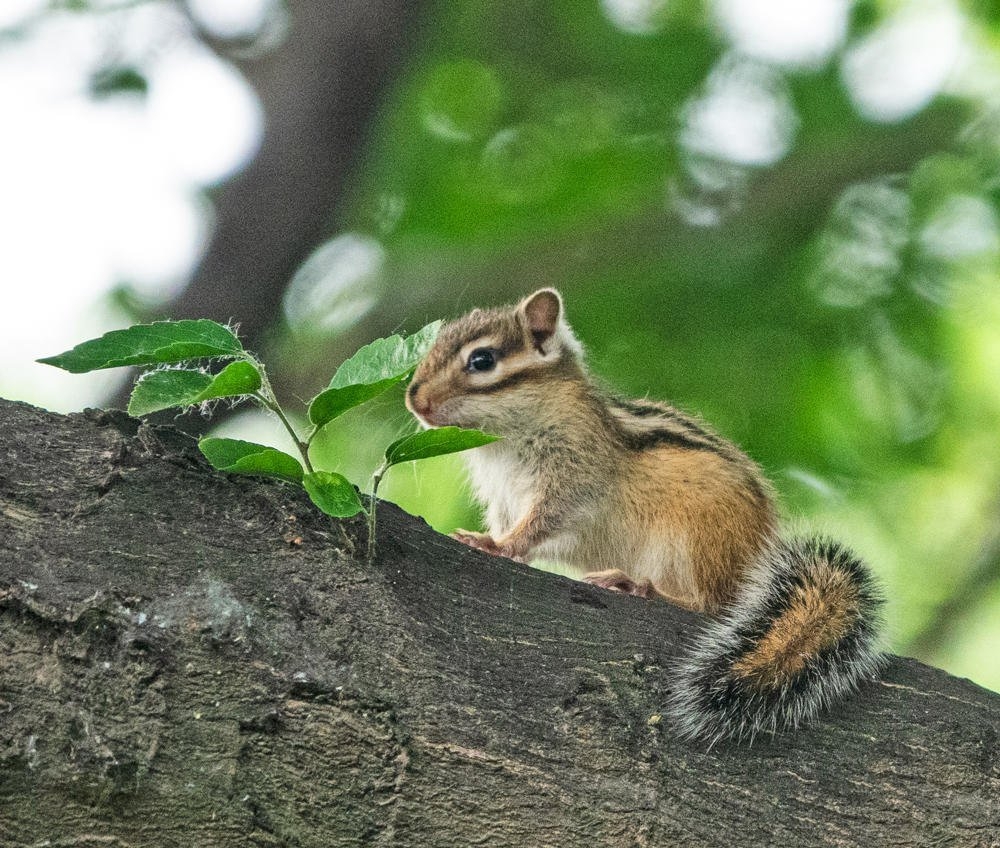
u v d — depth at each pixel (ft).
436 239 61.57
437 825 22.61
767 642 26.58
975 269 57.88
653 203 61.46
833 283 58.39
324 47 56.24
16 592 21.97
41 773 21.07
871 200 61.05
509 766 23.17
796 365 56.70
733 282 58.65
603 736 23.97
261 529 24.49
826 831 23.93
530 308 43.21
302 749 22.35
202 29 60.64
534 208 62.28
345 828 22.29
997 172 59.57
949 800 24.45
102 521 23.59
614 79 66.03
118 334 23.11
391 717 22.95
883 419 56.18
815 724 25.32
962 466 56.80
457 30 67.10
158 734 21.75
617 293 59.11
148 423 25.71
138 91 59.00
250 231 55.88
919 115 61.46
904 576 55.52
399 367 23.77
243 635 22.81
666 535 40.34
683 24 65.82
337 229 59.26
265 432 55.01
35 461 24.18
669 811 23.53
